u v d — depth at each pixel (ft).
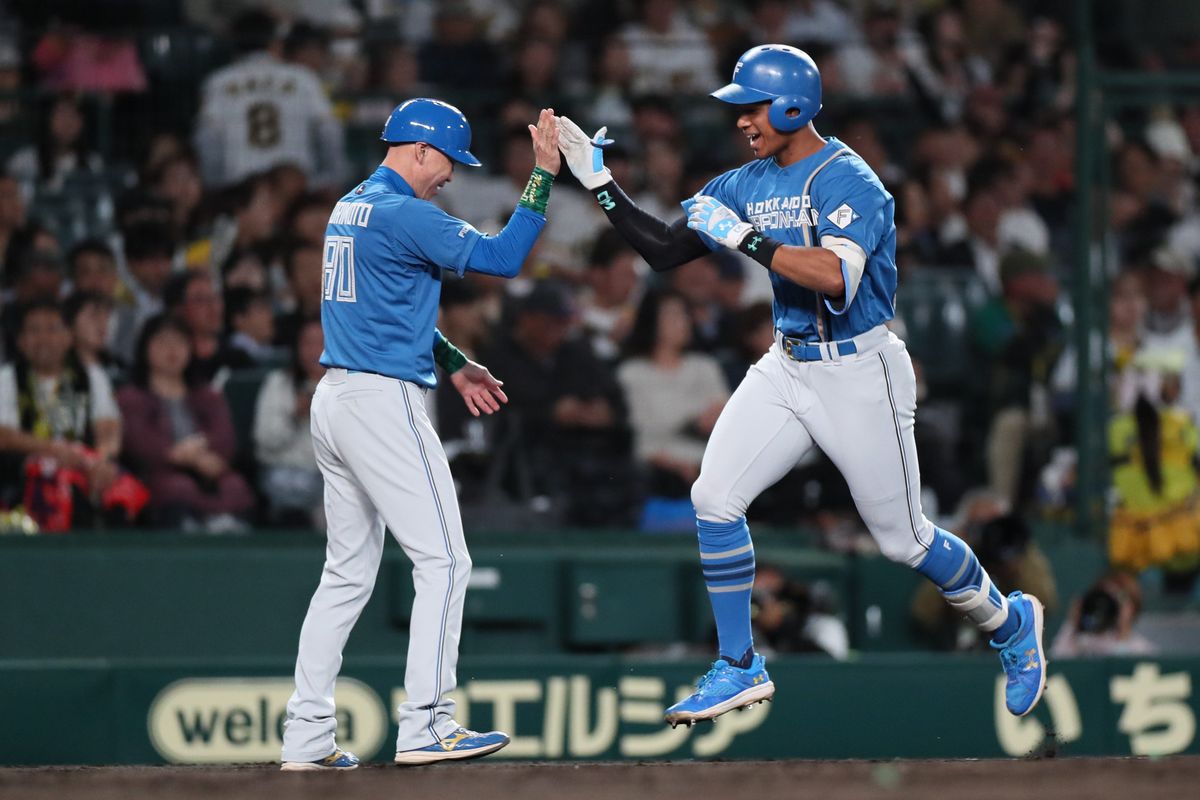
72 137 102.32
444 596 57.62
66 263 99.71
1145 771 48.34
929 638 99.86
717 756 91.61
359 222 57.36
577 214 106.83
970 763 48.42
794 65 54.34
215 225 102.22
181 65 104.12
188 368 99.81
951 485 106.01
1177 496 107.96
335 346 57.93
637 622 98.37
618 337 104.47
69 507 97.55
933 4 118.73
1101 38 114.83
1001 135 111.55
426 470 57.67
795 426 56.03
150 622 96.43
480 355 102.42
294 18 109.81
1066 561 103.35
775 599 96.68
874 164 110.42
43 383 97.86
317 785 48.32
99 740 88.12
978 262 109.40
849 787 47.96
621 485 102.78
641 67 110.42
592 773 48.34
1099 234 110.01
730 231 53.57
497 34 112.98
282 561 97.86
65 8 104.53
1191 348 110.63
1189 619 106.32
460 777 48.52
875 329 55.11
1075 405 108.06
